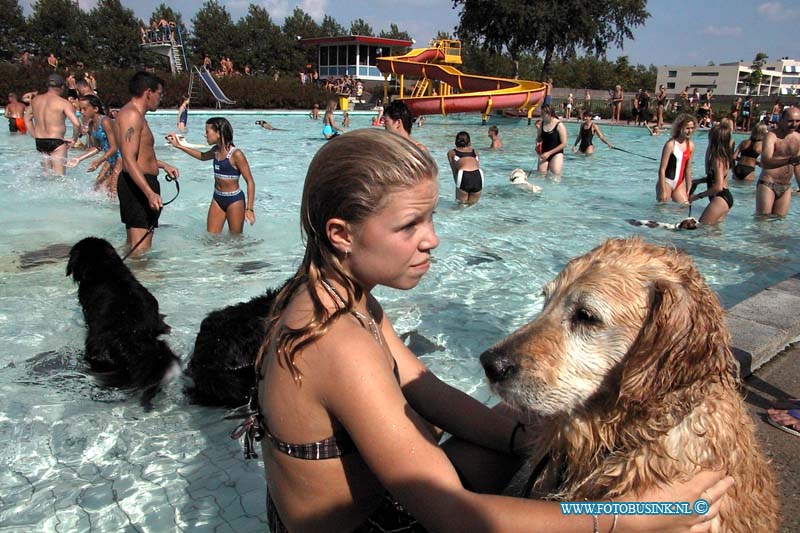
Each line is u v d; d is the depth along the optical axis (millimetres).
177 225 8164
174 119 28344
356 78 49781
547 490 2141
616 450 1964
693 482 1802
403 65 36469
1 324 4887
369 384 1536
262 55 78188
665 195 10477
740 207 10344
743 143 13031
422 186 1631
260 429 1736
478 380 4133
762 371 3875
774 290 5035
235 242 7434
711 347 1853
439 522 1572
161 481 3123
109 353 4199
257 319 4004
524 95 30266
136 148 6672
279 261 6723
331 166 1630
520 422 2258
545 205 10086
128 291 4477
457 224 8570
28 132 18797
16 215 8391
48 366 4277
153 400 3939
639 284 2004
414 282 1739
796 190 12094
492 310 5391
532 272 6477
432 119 35156
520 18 42500
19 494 2992
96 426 3611
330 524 1762
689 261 2119
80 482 3094
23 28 66938
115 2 71062
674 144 10320
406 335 4832
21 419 3645
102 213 8703
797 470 2863
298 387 1598
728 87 141250
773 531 2127
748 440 2023
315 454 1649
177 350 4543
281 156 16031
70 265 4746
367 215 1607
